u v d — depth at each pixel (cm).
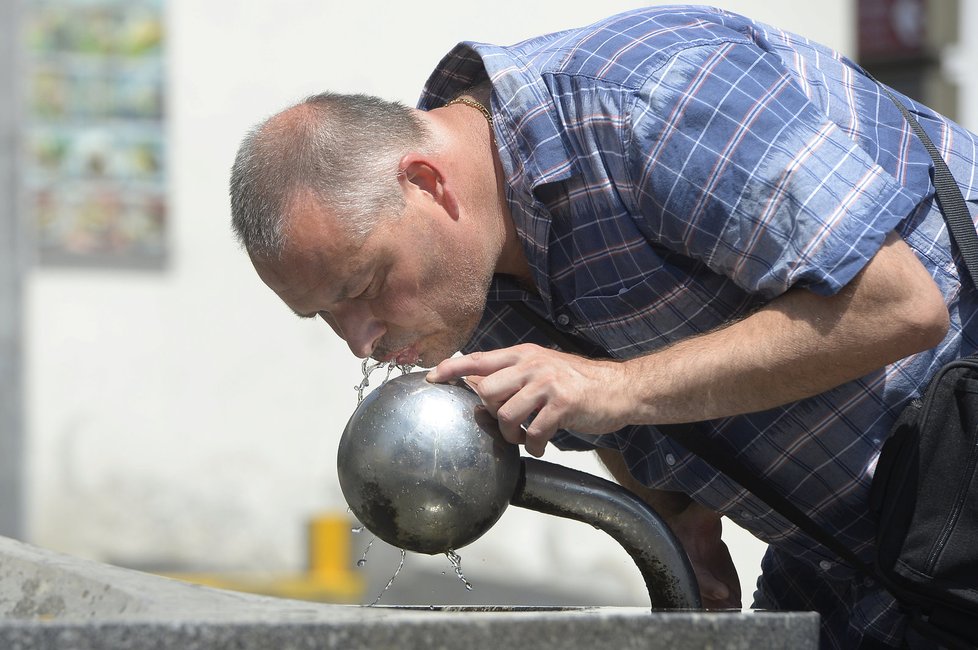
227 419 1348
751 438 419
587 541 1320
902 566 387
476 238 408
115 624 244
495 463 353
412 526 350
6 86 947
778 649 284
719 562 478
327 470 1372
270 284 406
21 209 947
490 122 420
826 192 364
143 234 1336
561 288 421
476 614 275
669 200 378
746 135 371
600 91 389
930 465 387
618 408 369
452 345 415
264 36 1363
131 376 1323
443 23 1357
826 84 414
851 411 407
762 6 1298
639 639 275
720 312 404
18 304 945
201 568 1331
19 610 316
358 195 389
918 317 361
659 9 419
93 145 1328
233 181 407
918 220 405
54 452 1292
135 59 1345
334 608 288
